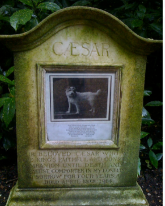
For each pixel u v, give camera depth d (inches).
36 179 55.7
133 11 88.0
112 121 54.1
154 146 76.9
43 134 52.7
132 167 56.9
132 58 49.9
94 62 49.6
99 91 51.9
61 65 48.6
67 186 56.8
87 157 55.2
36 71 48.9
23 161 54.3
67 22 46.6
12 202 53.7
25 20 58.4
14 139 83.5
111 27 46.8
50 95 51.4
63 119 53.2
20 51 47.7
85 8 43.9
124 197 55.6
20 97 50.4
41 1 70.4
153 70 111.6
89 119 53.8
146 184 71.0
